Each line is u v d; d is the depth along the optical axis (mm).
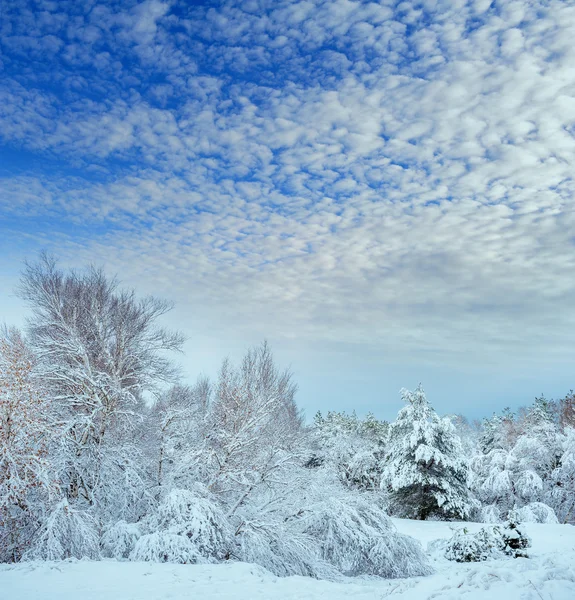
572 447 35312
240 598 8922
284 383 24781
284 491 17047
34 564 11875
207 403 22234
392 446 34656
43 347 19453
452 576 9281
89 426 17250
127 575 10719
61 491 15641
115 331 20406
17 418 14531
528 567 9664
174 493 15016
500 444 51500
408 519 31156
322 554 16172
